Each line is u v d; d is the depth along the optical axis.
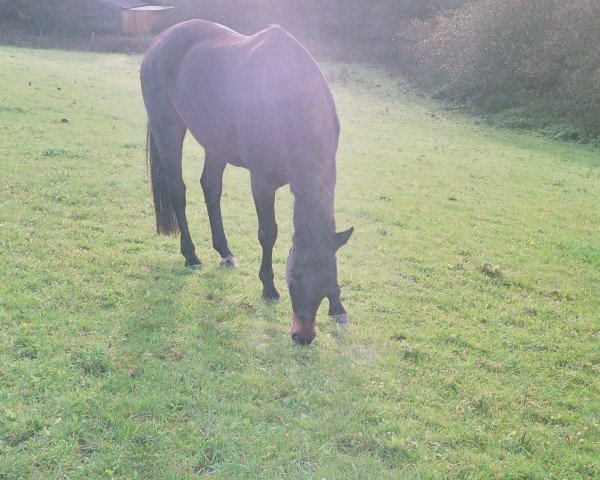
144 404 3.68
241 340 4.66
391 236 7.84
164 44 6.05
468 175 12.69
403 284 6.27
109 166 9.27
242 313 5.11
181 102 5.73
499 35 23.98
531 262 7.57
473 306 5.98
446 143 17.19
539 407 4.26
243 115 4.80
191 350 4.42
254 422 3.68
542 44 22.61
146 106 6.33
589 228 9.66
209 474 3.21
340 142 15.01
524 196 11.42
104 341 4.38
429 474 3.36
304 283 3.96
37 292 5.00
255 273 6.02
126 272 5.64
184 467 3.22
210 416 3.68
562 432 3.98
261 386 4.05
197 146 12.24
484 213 9.74
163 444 3.38
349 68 31.03
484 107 23.44
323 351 4.63
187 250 5.98
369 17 36.66
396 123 19.86
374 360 4.60
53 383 3.79
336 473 3.29
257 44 4.90
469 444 3.73
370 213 8.76
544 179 13.30
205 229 7.16
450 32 26.08
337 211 8.73
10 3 38.16
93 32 35.53
